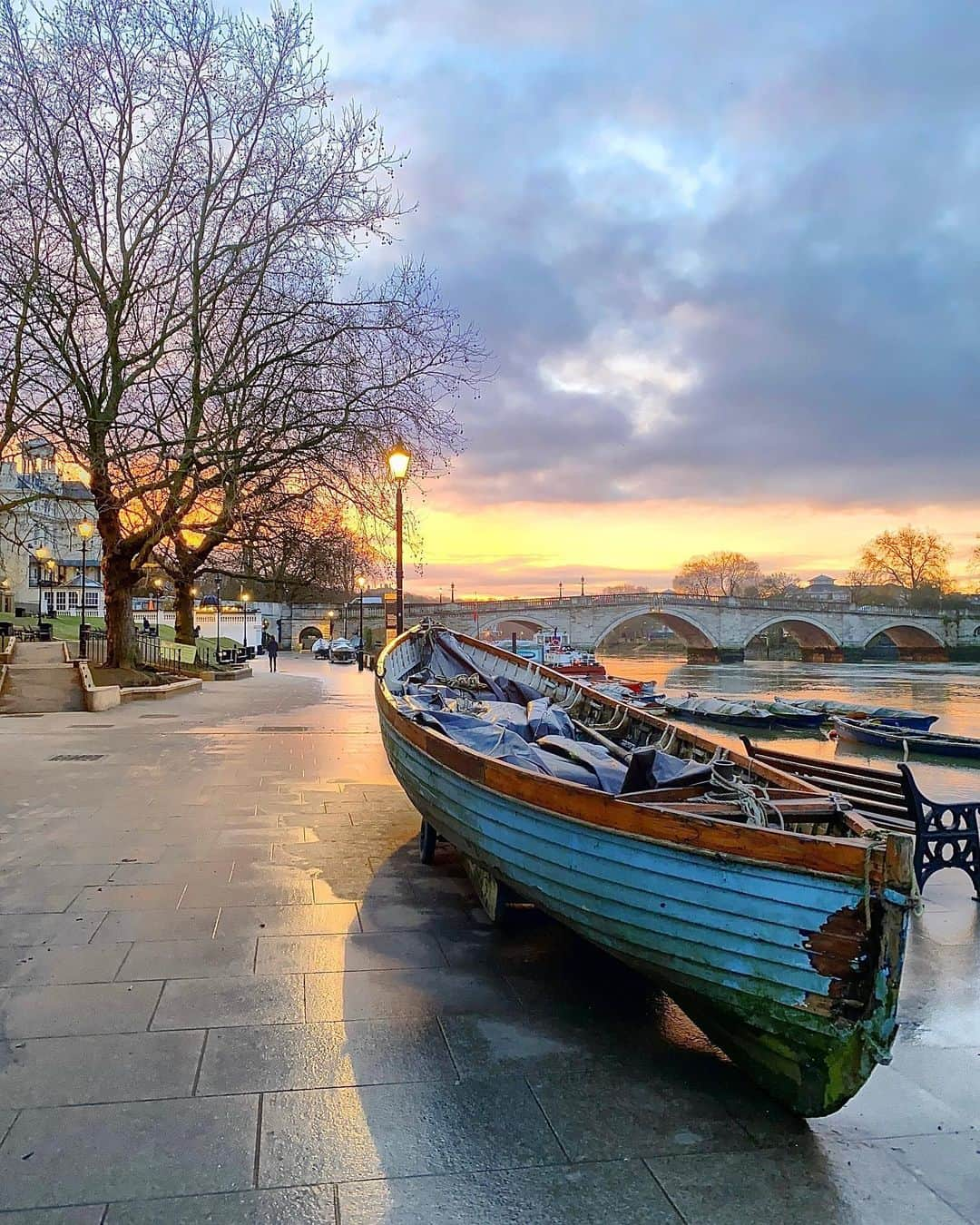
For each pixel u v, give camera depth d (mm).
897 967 2932
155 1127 3107
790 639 119688
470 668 11133
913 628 98500
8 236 17328
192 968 4535
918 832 6434
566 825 3986
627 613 82875
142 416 20328
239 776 10297
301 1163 2924
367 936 5062
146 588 49250
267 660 55406
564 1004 4242
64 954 4691
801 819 3955
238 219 20953
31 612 60281
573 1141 3104
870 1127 3287
